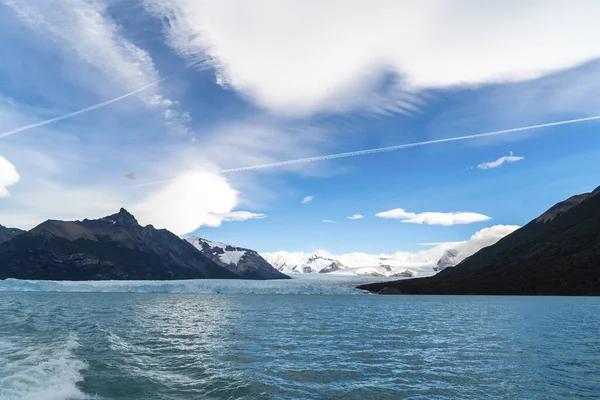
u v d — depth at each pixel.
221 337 28.25
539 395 13.93
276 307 67.25
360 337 29.27
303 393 13.45
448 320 45.09
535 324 40.22
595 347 24.94
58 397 11.40
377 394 13.64
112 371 15.62
